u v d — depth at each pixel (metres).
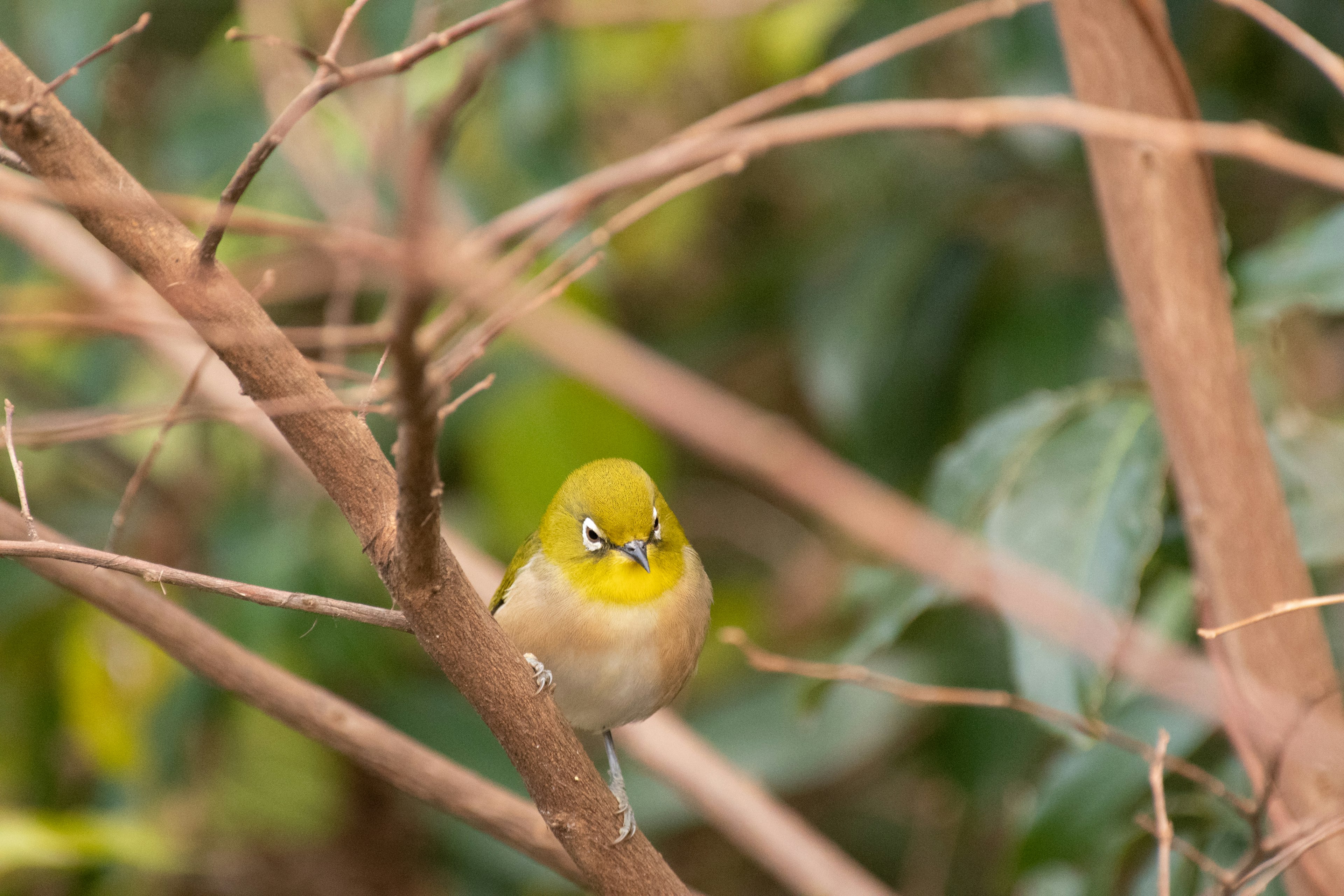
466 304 4.03
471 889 11.81
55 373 12.47
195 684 11.23
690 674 9.43
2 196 4.44
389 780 7.50
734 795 9.32
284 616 11.08
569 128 10.44
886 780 13.27
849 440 12.00
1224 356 6.55
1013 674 10.36
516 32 3.78
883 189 12.37
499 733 5.77
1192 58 10.34
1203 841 8.39
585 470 9.39
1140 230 6.57
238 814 12.31
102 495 12.90
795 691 10.92
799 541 14.47
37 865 9.97
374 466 5.31
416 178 3.67
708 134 5.50
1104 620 6.97
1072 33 6.56
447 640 5.48
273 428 9.18
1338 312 10.20
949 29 5.45
